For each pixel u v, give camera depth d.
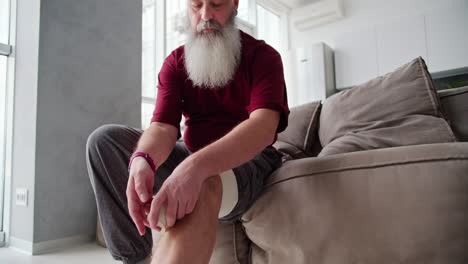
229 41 0.87
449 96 1.04
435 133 0.89
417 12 3.89
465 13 3.32
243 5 4.24
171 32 2.99
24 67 1.83
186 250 0.50
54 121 1.81
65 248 1.76
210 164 0.57
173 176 0.54
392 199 0.66
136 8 2.36
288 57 4.40
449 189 0.62
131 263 0.88
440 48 3.44
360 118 1.09
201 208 0.55
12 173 1.84
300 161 0.79
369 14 4.20
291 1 4.53
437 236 0.62
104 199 0.87
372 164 0.69
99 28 2.08
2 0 1.96
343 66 4.07
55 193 1.79
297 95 4.28
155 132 0.78
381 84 1.11
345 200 0.69
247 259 0.84
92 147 0.85
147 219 0.58
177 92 0.91
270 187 0.79
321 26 4.54
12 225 1.81
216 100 0.90
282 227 0.75
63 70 1.86
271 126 0.70
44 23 1.79
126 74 2.25
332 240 0.69
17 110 1.84
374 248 0.66
